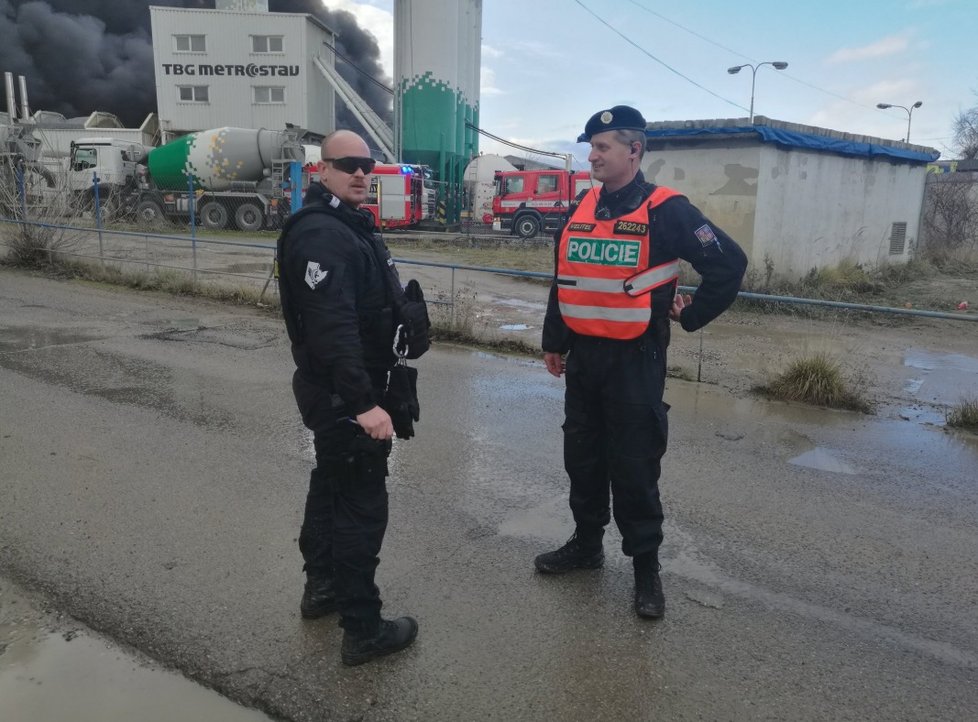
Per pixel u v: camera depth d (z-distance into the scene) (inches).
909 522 160.6
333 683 103.0
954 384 286.0
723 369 295.3
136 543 141.2
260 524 150.7
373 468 101.7
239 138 921.5
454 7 1246.3
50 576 128.5
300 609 120.1
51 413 216.5
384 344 102.0
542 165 1581.0
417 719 96.4
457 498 167.2
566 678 105.5
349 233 96.4
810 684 105.7
